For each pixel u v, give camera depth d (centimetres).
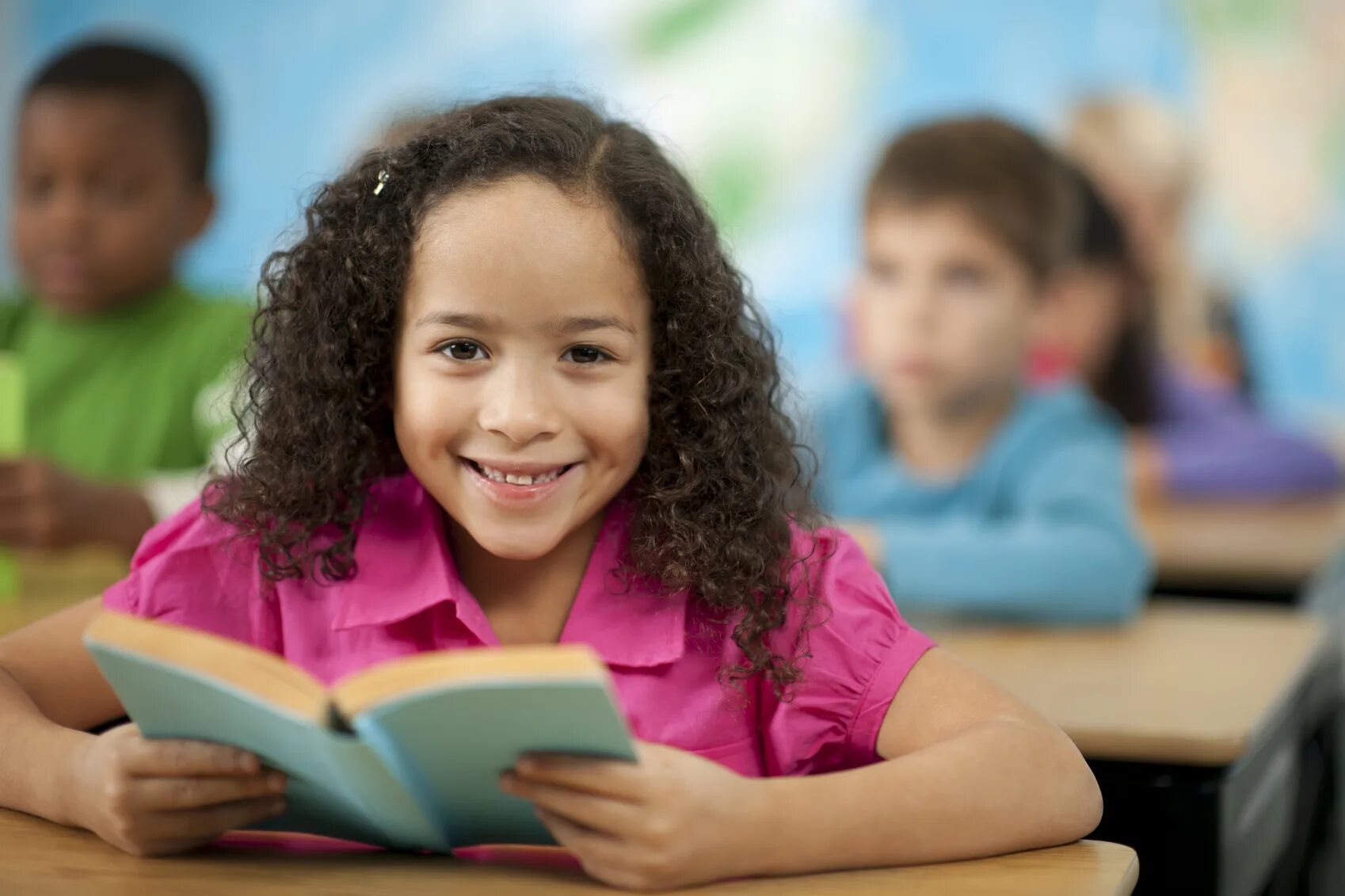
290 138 432
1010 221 249
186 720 92
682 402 116
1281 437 381
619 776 88
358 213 114
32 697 117
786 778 99
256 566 119
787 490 125
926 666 116
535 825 97
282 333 118
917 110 406
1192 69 391
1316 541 293
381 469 118
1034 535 216
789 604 118
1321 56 384
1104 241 376
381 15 427
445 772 89
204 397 256
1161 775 138
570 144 109
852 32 407
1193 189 390
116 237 252
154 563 119
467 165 108
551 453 106
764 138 412
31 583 200
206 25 434
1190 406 382
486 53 426
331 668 115
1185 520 333
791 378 165
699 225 115
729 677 114
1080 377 375
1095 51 396
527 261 104
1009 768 103
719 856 92
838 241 408
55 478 202
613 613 115
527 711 82
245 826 98
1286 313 388
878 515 259
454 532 118
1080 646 189
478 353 107
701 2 414
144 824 96
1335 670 228
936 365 252
